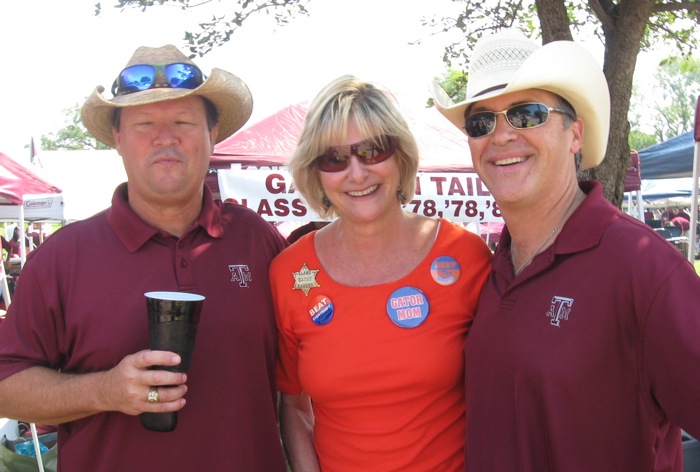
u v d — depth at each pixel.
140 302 2.03
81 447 2.02
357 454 2.09
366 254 2.27
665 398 1.50
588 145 2.10
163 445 2.00
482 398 1.85
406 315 2.10
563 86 1.80
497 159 1.90
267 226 2.48
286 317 2.27
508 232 2.04
